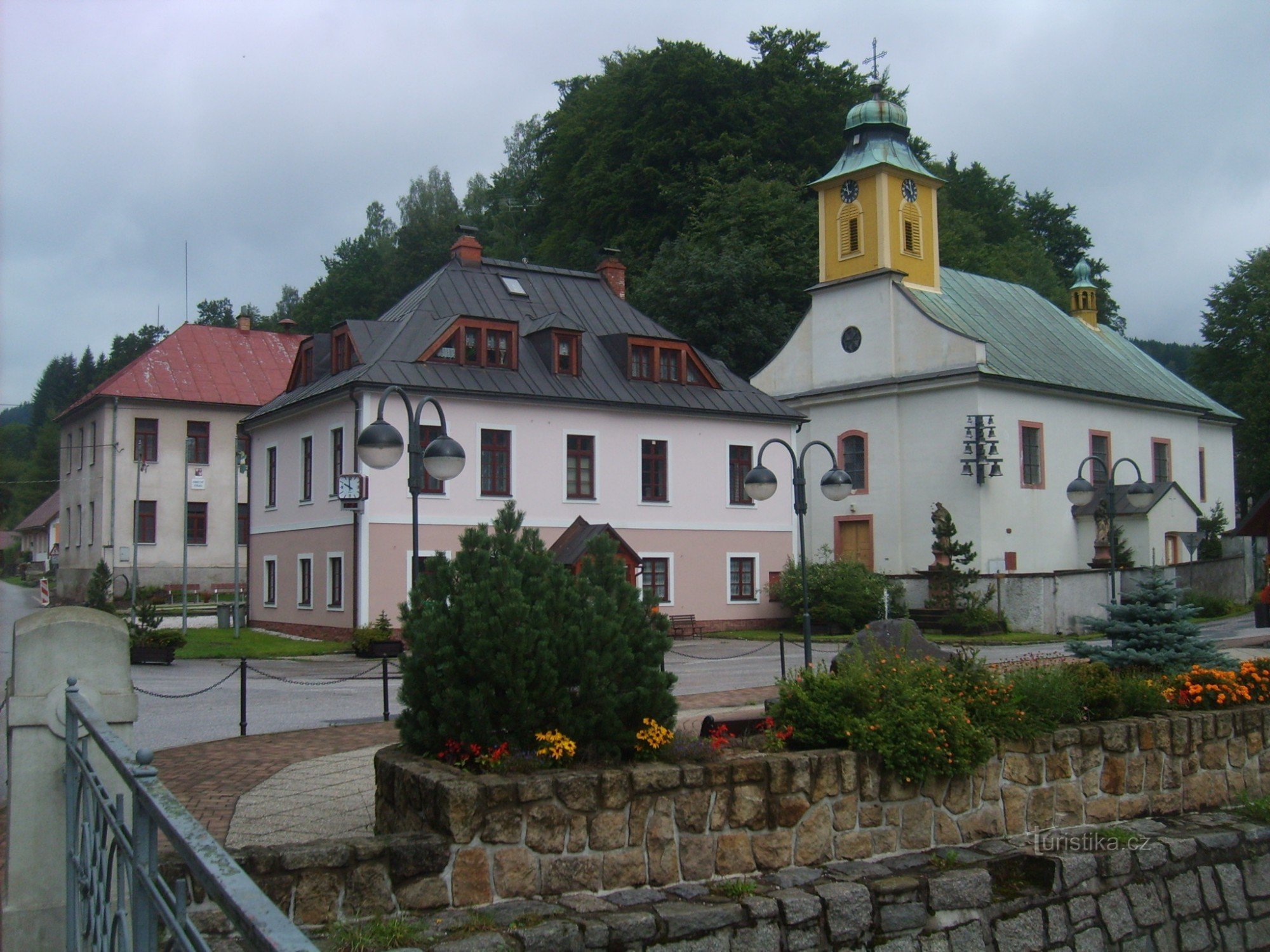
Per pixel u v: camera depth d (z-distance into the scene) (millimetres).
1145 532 42219
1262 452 60438
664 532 35125
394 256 75875
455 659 7902
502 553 8414
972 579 36094
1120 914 9234
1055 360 44750
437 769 7590
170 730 15461
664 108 55188
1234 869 10086
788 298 51250
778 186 52625
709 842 7953
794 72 56500
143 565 50406
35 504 95812
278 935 2619
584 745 8047
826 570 36844
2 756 12297
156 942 4070
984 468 38688
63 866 6309
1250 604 42031
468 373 31875
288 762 12117
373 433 13328
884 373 41688
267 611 35969
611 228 57812
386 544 30156
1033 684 10281
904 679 9531
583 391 33719
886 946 7941
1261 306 60719
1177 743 10961
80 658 6422
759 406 37469
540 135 70438
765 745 8953
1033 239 68750
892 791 8883
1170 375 53188
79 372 110375
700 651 29750
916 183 43750
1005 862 9016
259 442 37219
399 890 6891
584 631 8148
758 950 7434
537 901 7262
